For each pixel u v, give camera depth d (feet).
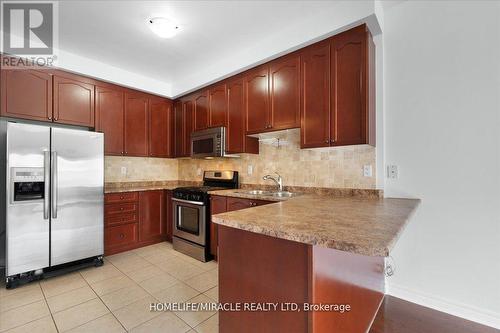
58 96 9.52
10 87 8.45
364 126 6.43
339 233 2.97
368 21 6.43
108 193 10.34
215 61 10.25
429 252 6.40
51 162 8.27
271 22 7.54
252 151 9.99
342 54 6.87
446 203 6.19
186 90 12.07
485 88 5.71
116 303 6.63
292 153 9.33
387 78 7.04
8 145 7.48
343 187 7.92
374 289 5.91
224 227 4.35
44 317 5.98
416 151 6.61
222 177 11.73
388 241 2.65
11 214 7.52
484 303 5.70
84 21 7.45
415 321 5.76
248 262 3.93
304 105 7.65
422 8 6.53
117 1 6.53
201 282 7.87
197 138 11.53
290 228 3.23
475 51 5.84
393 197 6.94
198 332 5.47
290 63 8.09
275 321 3.55
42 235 8.07
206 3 6.66
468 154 5.91
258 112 9.10
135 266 9.17
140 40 8.57
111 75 10.77
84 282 7.85
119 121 11.33
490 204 5.65
